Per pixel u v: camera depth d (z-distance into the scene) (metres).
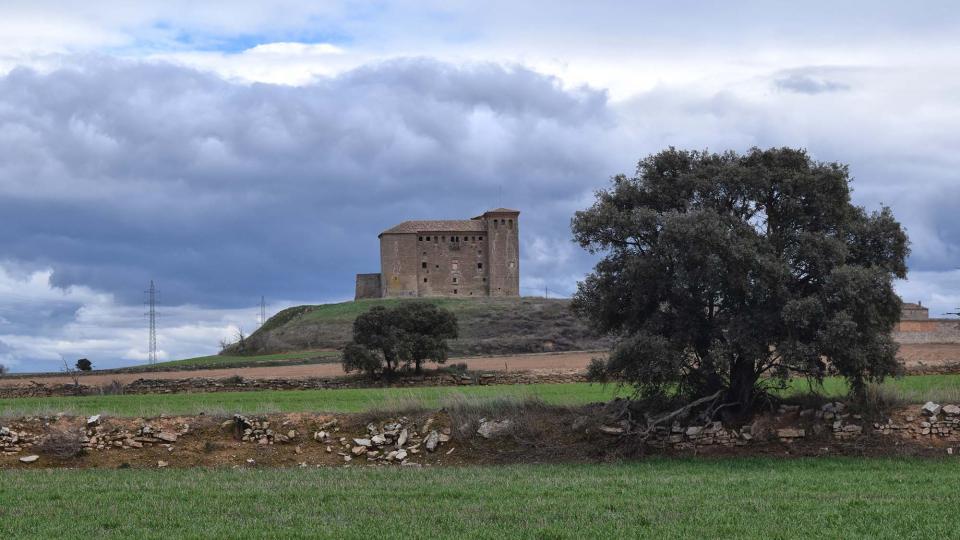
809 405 37.31
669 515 23.41
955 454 33.94
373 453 35.84
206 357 140.75
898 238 38.91
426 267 187.75
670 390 39.25
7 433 36.09
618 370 36.34
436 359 80.31
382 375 78.62
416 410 38.50
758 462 33.53
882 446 34.84
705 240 35.59
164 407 45.66
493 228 188.25
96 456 35.41
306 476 30.73
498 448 35.94
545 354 102.12
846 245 37.66
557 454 35.38
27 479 30.20
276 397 55.41
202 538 21.06
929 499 25.47
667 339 36.47
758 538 20.95
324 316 161.75
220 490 27.30
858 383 36.34
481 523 22.44
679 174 39.81
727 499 25.56
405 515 23.44
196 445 36.12
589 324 41.12
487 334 137.38
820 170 38.59
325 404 46.91
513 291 187.62
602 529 21.86
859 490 27.08
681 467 32.62
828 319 35.41
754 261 35.66
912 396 38.12
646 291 37.88
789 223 39.00
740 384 37.38
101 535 21.48
